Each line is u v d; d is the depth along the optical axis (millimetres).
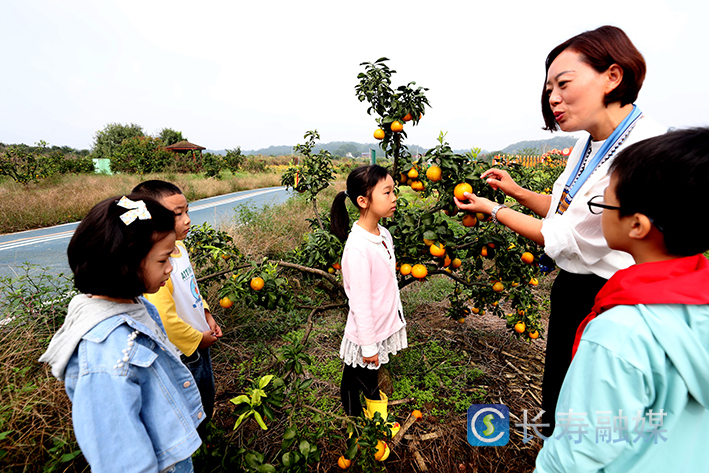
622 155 834
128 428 950
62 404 1958
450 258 2299
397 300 2023
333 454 2023
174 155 27375
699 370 730
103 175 19734
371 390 2014
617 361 768
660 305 783
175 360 1235
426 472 1919
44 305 2650
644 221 774
